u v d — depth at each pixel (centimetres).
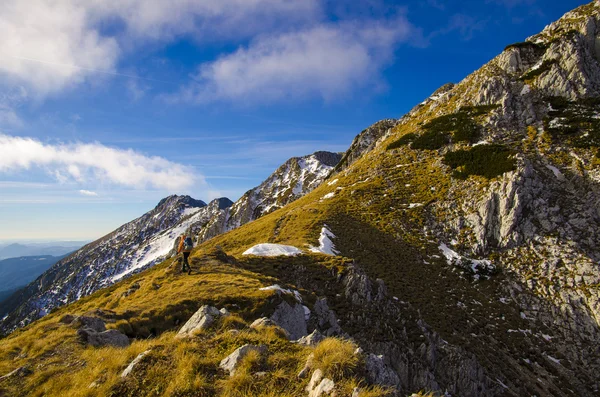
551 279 4503
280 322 1964
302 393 739
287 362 877
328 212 6475
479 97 9119
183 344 962
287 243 4822
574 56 8288
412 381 2277
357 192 7450
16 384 932
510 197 5588
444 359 2639
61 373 980
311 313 2286
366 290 2984
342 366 754
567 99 7850
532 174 5869
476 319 3847
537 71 8669
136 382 822
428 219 6141
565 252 4794
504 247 5272
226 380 805
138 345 1041
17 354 1164
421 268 4831
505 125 7812
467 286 4600
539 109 7881
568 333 3869
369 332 2500
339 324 2527
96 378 883
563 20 10194
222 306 1900
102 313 1600
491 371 2880
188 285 2216
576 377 3300
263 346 952
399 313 2958
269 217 8269
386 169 8412
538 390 2894
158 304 1853
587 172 5772
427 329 2967
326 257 3728
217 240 7562
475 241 5478
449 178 7019
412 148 8831
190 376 817
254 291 2116
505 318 4022
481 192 6125
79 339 1245
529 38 10388
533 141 7000
